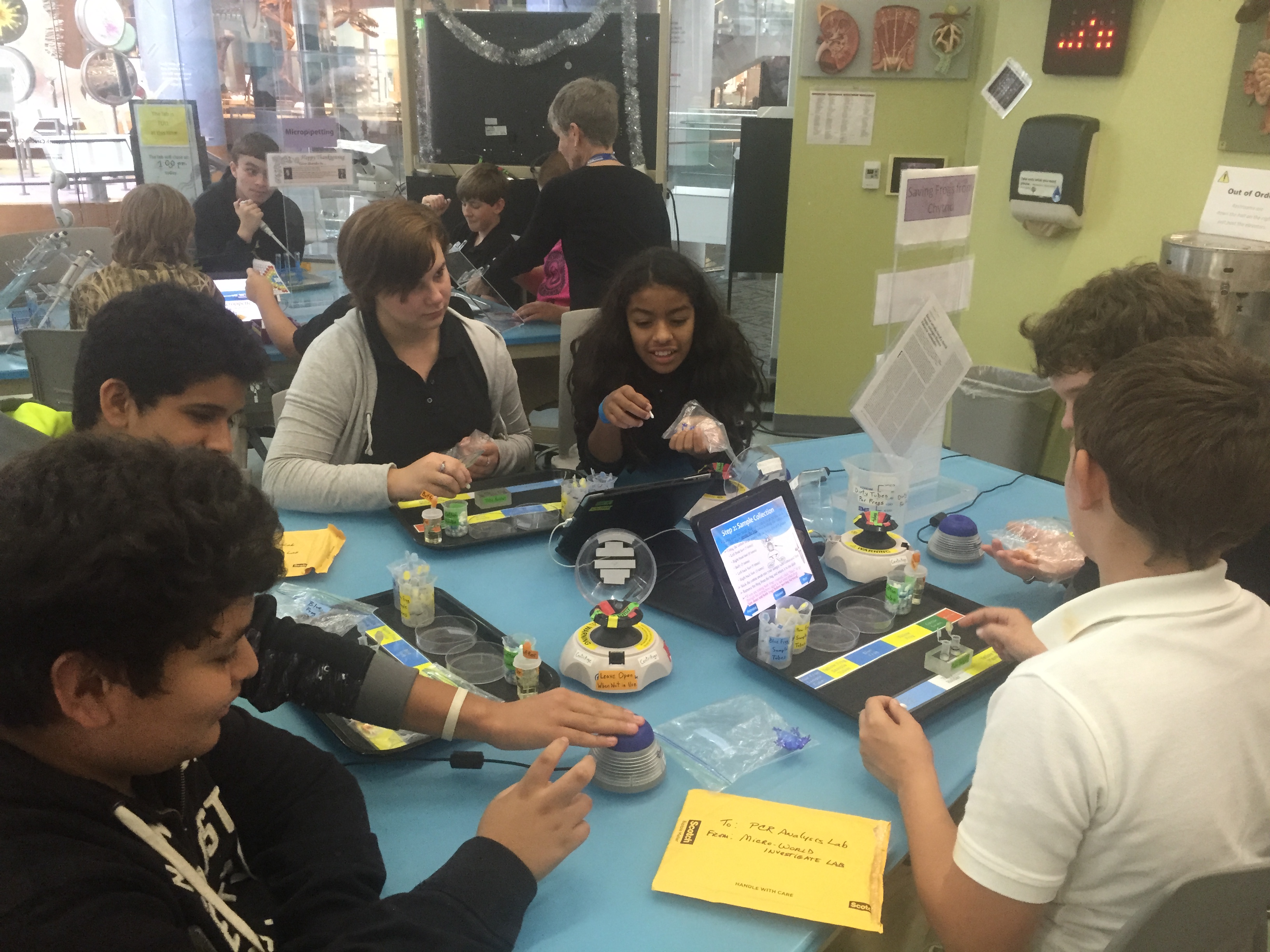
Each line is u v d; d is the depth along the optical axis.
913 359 1.75
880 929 0.88
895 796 1.06
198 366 1.26
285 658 1.10
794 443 2.30
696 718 1.20
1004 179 3.28
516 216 4.11
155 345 1.24
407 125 4.16
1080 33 2.90
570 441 2.63
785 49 4.70
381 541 1.73
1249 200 2.58
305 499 1.83
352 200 3.69
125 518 0.60
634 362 2.17
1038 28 3.07
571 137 3.34
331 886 0.86
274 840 0.94
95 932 0.60
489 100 4.06
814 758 1.13
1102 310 1.42
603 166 3.29
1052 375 1.50
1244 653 0.85
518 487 1.96
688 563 1.62
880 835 0.99
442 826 1.01
